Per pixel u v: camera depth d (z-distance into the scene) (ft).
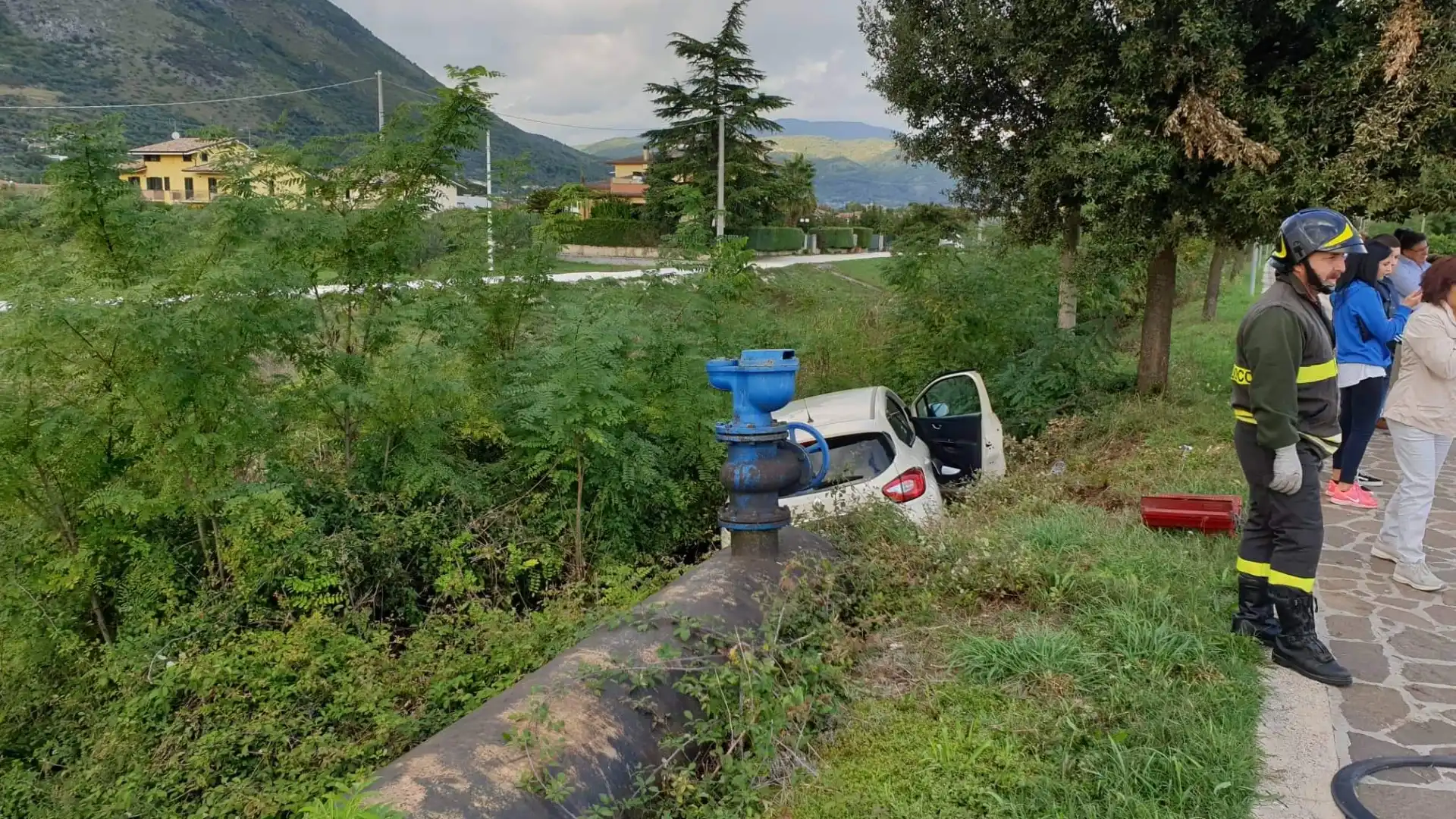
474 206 28.09
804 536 16.69
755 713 11.27
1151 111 28.78
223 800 13.94
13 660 17.08
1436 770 10.50
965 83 33.88
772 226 169.68
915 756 11.09
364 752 14.80
